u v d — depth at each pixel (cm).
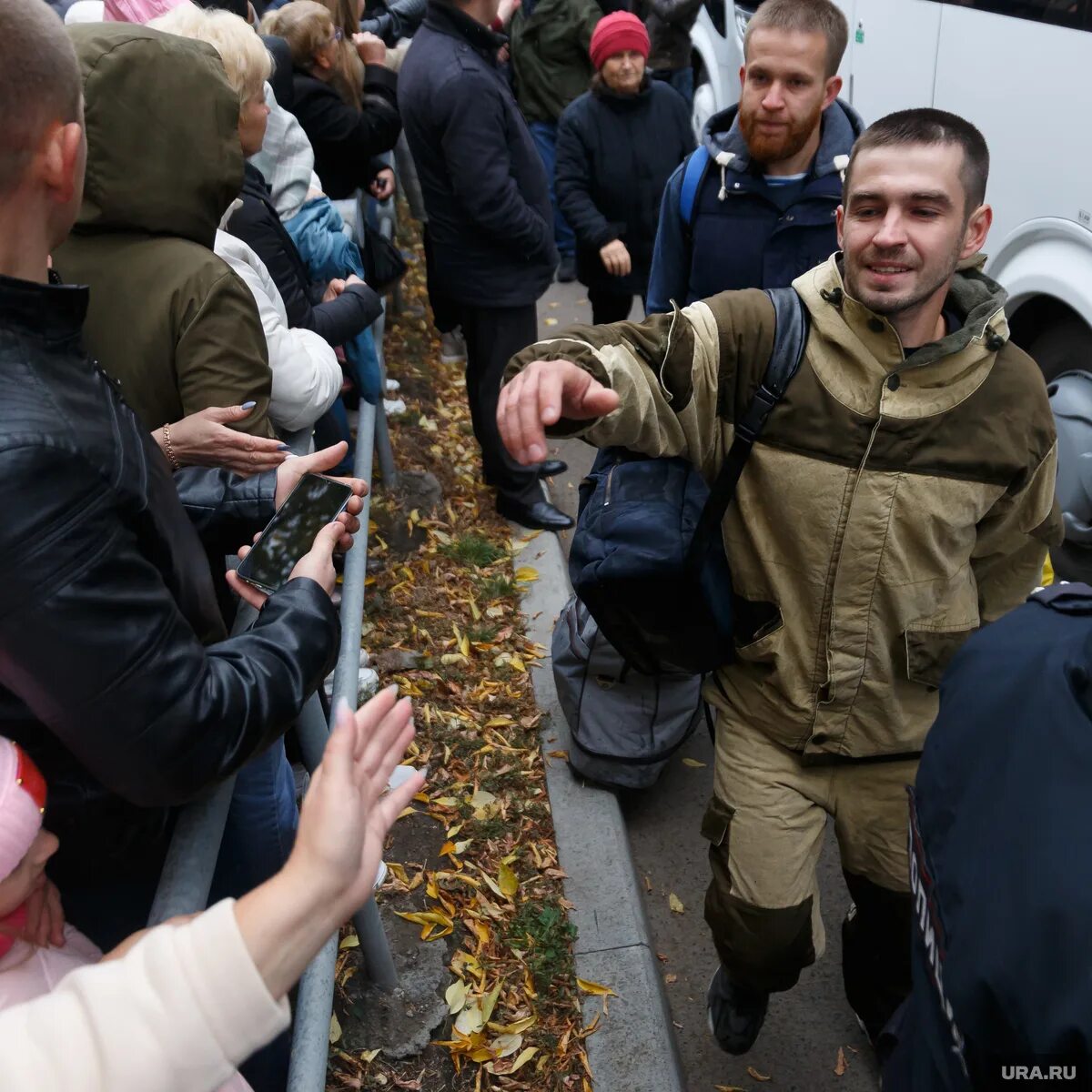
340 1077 223
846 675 198
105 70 167
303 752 191
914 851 129
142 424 111
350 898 85
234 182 184
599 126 428
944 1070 115
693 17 643
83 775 114
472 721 329
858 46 476
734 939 211
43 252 106
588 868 285
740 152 280
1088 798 103
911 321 179
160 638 100
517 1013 244
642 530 206
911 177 169
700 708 303
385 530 413
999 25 380
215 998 76
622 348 173
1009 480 186
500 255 385
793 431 184
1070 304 356
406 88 370
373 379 322
